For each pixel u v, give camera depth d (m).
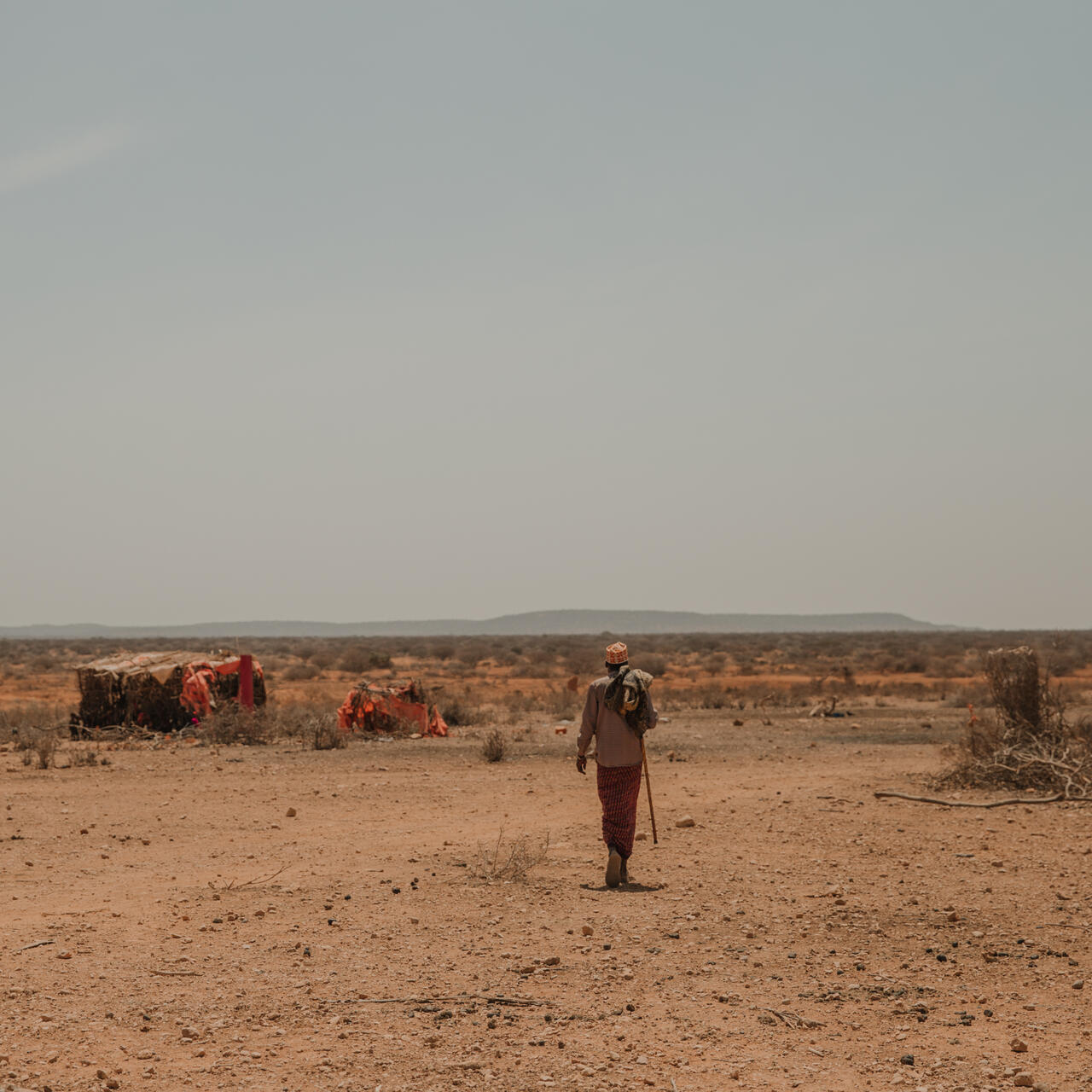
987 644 121.56
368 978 7.16
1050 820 13.73
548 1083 5.39
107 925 8.61
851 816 14.11
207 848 12.22
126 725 29.11
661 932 8.35
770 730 30.38
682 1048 5.91
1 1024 6.21
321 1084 5.36
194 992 6.84
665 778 18.92
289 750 25.22
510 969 7.36
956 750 20.39
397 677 72.94
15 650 131.25
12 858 11.59
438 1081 5.41
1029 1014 6.49
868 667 85.50
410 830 13.48
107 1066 5.60
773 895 9.62
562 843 12.36
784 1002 6.71
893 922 8.66
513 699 44.31
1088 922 8.59
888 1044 5.99
